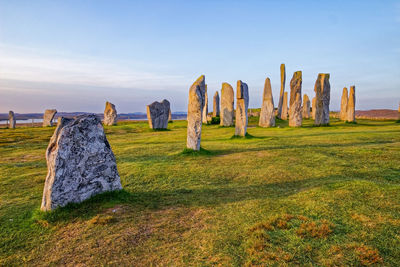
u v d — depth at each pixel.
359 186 6.80
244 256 4.18
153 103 30.22
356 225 4.87
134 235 5.11
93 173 6.90
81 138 6.76
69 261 4.39
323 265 3.82
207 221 5.58
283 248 4.30
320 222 5.07
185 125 36.19
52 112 40.00
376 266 3.71
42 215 6.00
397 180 7.61
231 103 30.41
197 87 13.38
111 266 4.18
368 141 14.80
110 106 38.59
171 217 5.90
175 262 4.18
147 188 8.10
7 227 5.68
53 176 6.25
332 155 11.55
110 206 6.57
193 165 10.89
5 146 18.52
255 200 6.63
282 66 40.00
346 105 35.88
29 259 4.50
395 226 4.71
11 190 8.33
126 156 13.52
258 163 10.86
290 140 16.69
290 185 7.91
